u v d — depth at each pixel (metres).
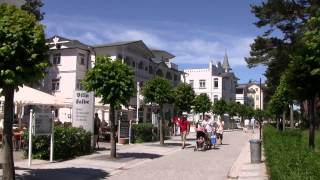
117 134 30.64
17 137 22.12
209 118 30.16
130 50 58.78
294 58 17.44
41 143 18.78
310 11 37.97
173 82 77.00
